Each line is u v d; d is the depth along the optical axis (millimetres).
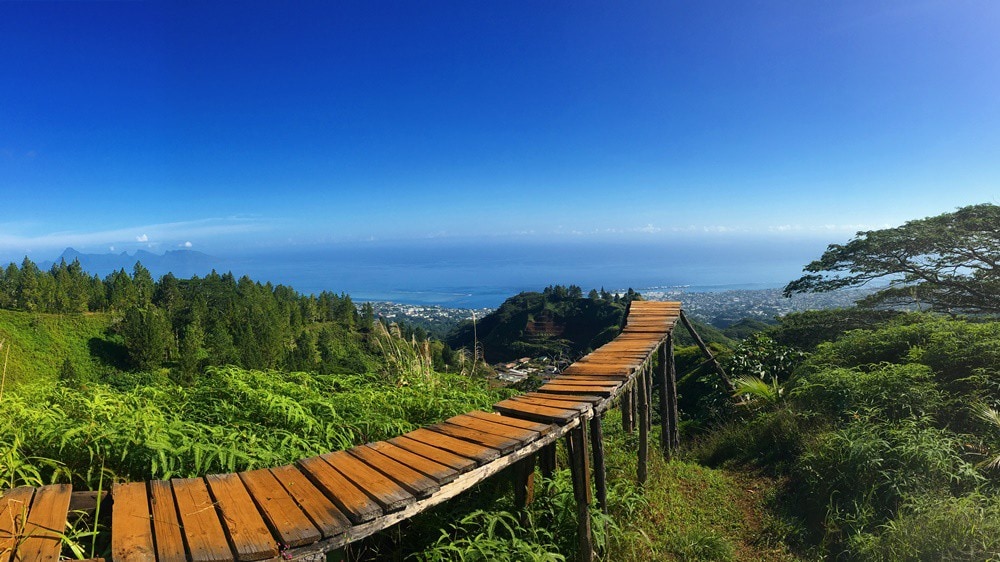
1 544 2039
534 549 3617
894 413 6395
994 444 5410
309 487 2850
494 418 4164
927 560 4031
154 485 2775
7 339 3951
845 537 4832
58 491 2531
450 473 2994
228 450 3396
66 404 4113
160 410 4371
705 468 7293
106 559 2463
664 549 4613
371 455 3340
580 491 4031
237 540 2244
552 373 7840
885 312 13266
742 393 9922
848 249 14398
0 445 3133
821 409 7328
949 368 7230
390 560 3617
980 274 13383
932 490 4812
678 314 10297
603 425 7660
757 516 5633
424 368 6848
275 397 4488
